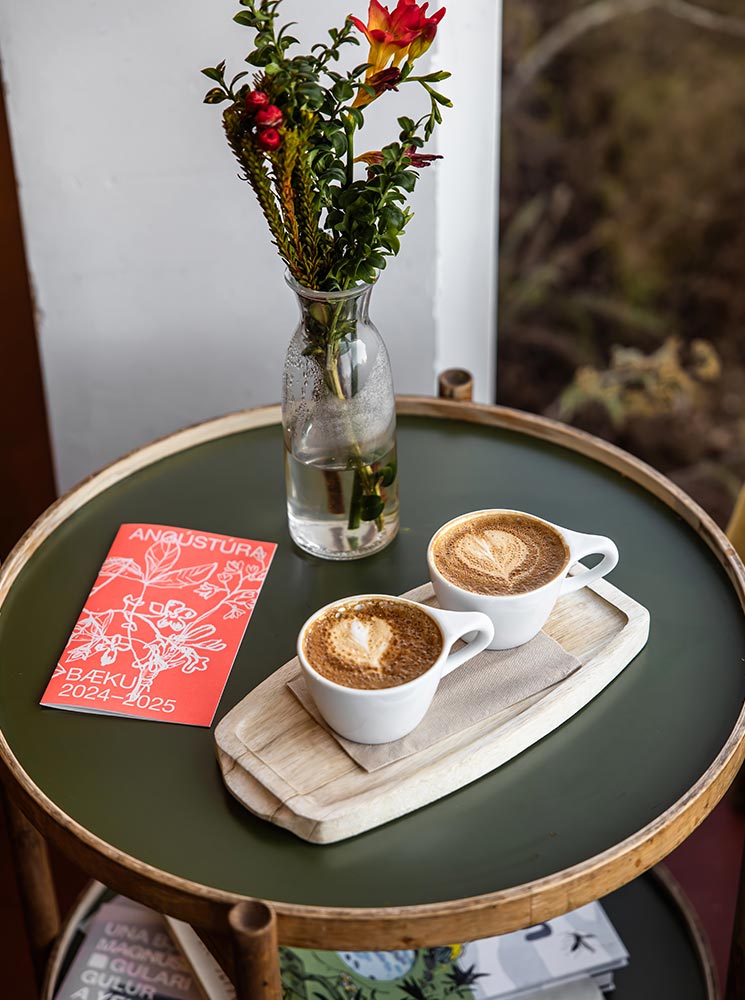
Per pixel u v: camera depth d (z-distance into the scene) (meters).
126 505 0.99
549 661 0.78
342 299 0.78
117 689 0.80
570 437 1.03
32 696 0.81
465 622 0.72
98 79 1.11
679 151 1.88
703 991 0.93
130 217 1.19
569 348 2.11
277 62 0.72
